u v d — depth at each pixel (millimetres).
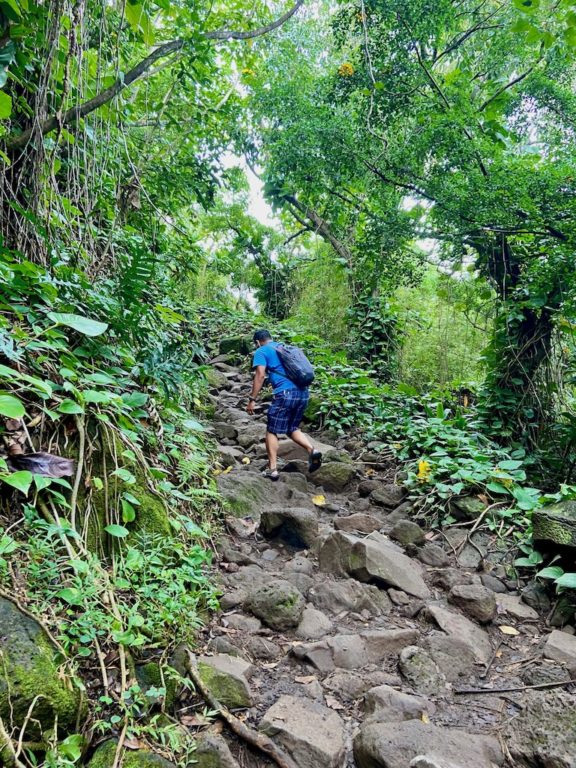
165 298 5324
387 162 6230
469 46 7230
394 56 6414
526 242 5926
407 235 6578
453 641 2447
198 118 5980
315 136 6598
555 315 5730
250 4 5715
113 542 2336
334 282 10852
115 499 2447
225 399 6773
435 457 4582
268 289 14086
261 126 9344
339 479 4547
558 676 2260
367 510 4188
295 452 5086
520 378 6043
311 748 1745
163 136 6055
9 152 2818
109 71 3668
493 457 5285
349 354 9766
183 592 2275
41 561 1929
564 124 6469
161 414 3629
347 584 2832
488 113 6438
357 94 7000
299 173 7094
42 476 2025
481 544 3512
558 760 1662
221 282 13922
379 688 2066
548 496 3443
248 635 2396
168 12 3320
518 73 6961
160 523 2594
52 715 1519
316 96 7414
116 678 1778
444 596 2984
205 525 3119
